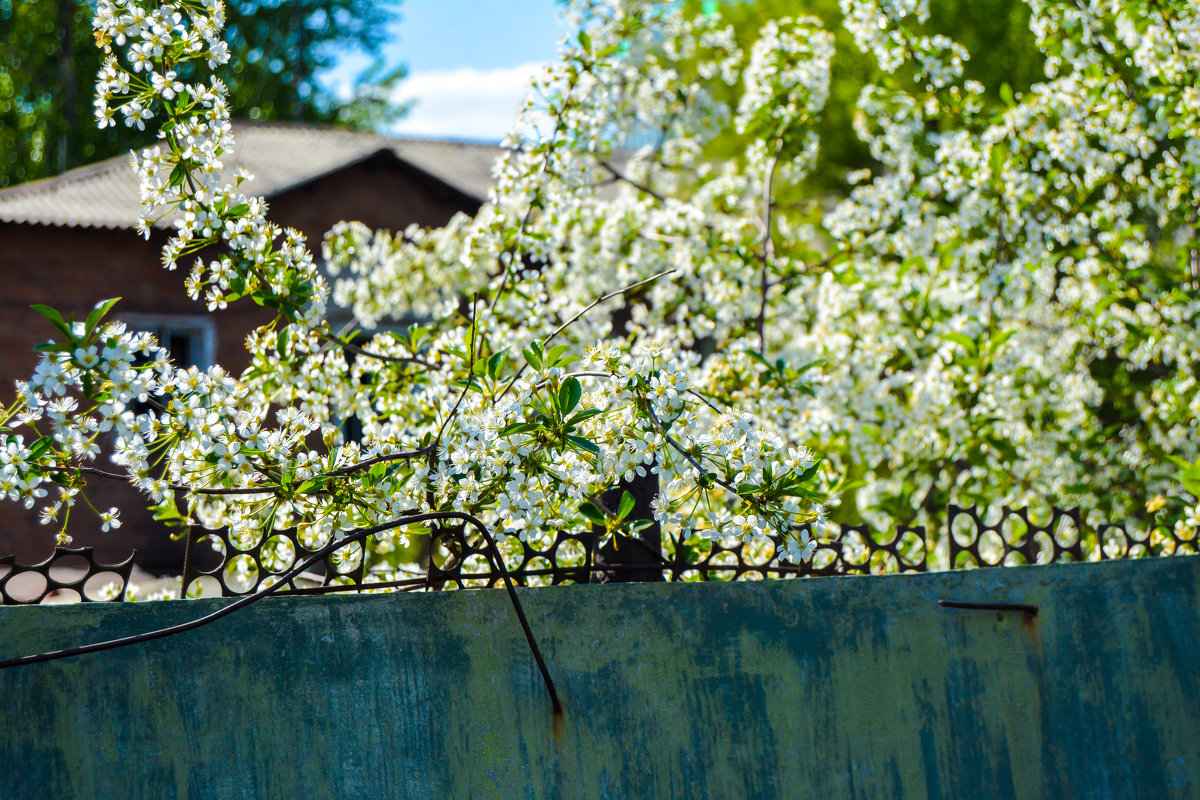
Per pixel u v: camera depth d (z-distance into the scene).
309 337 3.31
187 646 2.13
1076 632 2.83
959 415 4.25
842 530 2.78
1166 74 3.83
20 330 7.86
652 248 4.78
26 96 22.30
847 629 2.62
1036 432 4.66
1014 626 2.78
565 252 5.00
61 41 22.06
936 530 4.61
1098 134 4.17
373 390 3.74
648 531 2.82
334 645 2.23
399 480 2.76
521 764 2.31
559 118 3.94
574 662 2.40
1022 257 4.38
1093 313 4.53
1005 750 2.69
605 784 2.36
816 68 4.76
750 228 4.98
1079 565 2.88
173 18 2.70
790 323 5.32
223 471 2.62
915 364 4.69
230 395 2.54
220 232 2.95
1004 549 2.93
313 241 8.81
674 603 2.50
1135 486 4.73
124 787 2.04
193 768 2.08
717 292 4.66
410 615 2.30
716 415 2.89
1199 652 2.96
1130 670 2.87
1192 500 3.82
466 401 2.90
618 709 2.40
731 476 2.53
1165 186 4.26
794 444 4.21
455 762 2.26
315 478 2.59
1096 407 4.97
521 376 2.82
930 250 4.75
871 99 4.90
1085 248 4.47
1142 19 3.96
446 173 10.90
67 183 9.19
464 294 5.50
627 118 5.30
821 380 4.38
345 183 9.05
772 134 4.91
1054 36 4.42
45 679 2.03
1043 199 4.43
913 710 2.63
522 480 2.51
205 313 8.34
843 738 2.56
